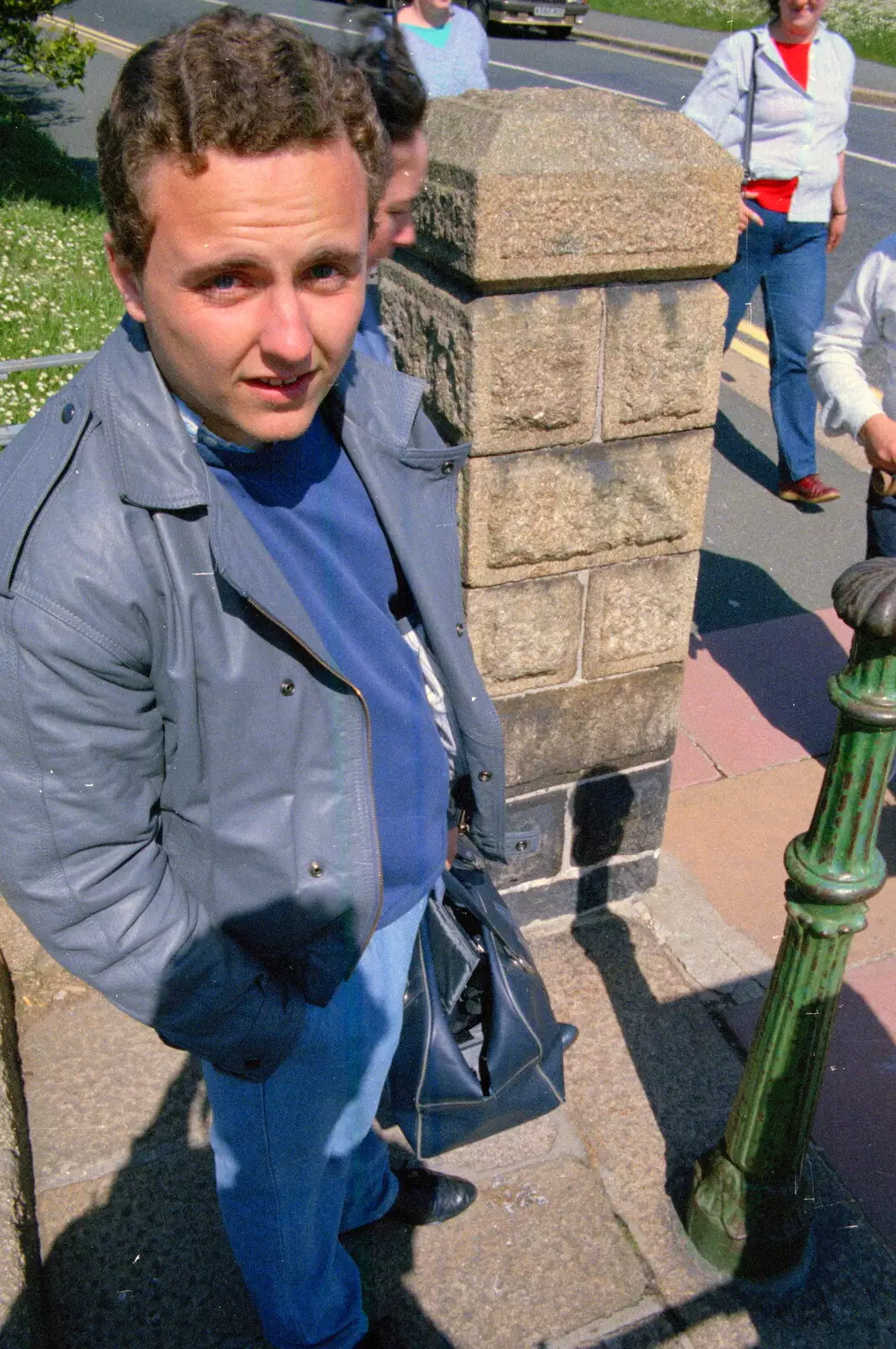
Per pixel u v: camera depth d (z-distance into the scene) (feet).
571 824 8.68
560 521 7.28
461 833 6.16
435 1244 6.87
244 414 3.56
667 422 7.22
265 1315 5.77
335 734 4.23
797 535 15.76
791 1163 6.32
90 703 3.61
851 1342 6.40
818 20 14.97
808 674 12.69
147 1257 6.75
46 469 3.64
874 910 9.42
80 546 3.53
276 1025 4.38
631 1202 7.10
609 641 7.93
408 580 4.83
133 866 3.94
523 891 8.83
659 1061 8.04
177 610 3.71
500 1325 6.46
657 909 9.27
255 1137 5.01
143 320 3.59
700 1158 6.84
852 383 8.98
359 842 4.35
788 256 15.21
